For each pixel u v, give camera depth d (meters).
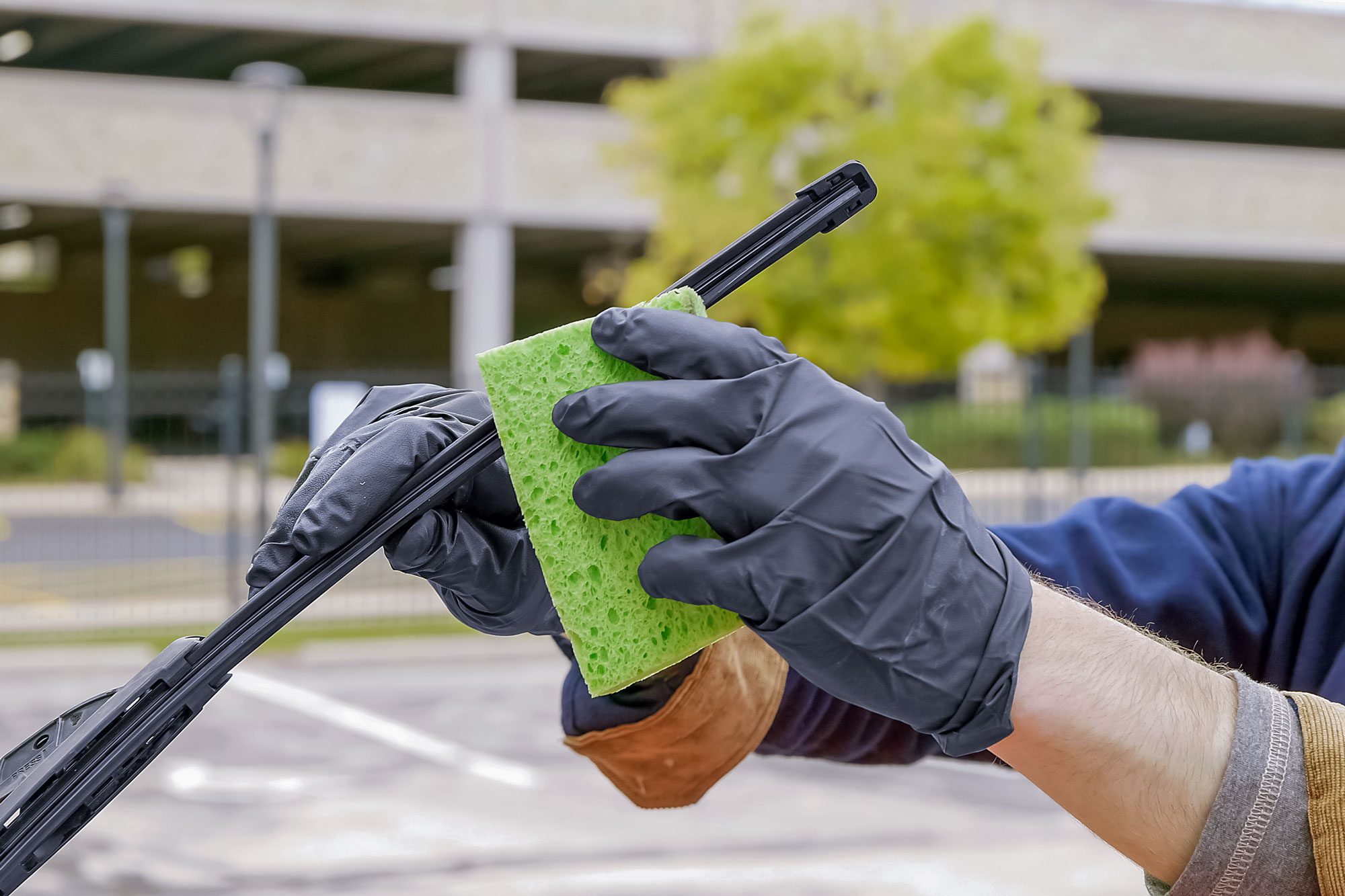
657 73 22.47
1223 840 0.63
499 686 7.49
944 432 15.12
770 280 15.42
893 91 16.05
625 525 0.67
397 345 29.92
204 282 28.19
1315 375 15.94
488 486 0.72
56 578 11.84
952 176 15.55
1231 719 0.66
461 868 4.25
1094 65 23.11
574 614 0.66
